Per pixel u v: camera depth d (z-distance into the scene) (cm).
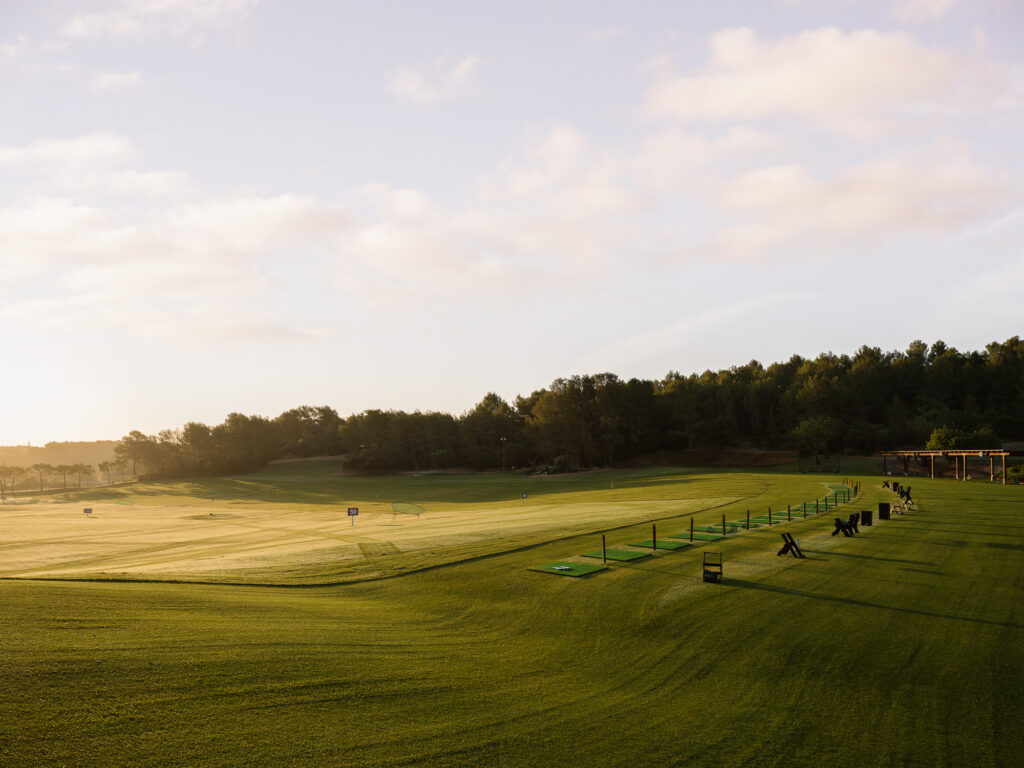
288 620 1791
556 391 14925
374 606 2159
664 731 1167
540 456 15650
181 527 6006
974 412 12688
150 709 1099
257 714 1124
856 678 1423
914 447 12106
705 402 15400
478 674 1442
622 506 5566
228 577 2584
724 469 11919
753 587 2198
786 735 1162
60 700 1088
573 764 1030
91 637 1405
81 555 4025
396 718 1166
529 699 1302
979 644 1608
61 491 15788
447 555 3077
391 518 6238
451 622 1941
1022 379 13112
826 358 15912
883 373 14750
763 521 3894
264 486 13862
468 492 10050
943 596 2036
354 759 1000
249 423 19362
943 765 1059
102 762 925
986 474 8362
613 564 2652
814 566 2506
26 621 1467
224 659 1355
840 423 12500
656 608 1978
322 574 2711
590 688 1378
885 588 2147
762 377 17112
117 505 10819
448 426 17362
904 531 3281
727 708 1277
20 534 5459
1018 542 2877
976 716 1236
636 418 15012
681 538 3266
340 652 1508
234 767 943
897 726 1201
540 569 2606
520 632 1817
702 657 1568
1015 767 1054
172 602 1858
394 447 16788
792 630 1744
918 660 1515
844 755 1091
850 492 5288
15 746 939
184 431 18962
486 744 1084
